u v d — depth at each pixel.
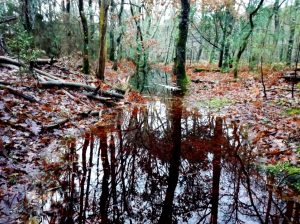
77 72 13.31
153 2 21.86
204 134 7.11
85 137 6.35
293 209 3.68
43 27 18.31
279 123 7.29
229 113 9.32
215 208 3.71
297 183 4.27
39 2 18.86
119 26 23.52
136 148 5.99
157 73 25.48
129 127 7.60
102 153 5.49
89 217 3.35
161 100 12.08
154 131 7.36
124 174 4.63
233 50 23.28
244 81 15.55
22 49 8.89
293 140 5.90
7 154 4.52
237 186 4.31
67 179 4.24
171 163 5.23
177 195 4.05
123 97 11.16
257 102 10.05
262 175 4.68
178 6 23.08
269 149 5.69
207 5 22.48
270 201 3.88
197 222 3.39
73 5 25.50
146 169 4.90
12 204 3.39
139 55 21.28
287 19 21.34
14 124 5.56
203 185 4.34
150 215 3.49
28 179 4.02
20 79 8.38
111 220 3.35
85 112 7.84
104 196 3.88
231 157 5.49
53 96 8.26
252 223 3.36
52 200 3.62
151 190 4.14
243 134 6.98
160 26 39.09
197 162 5.27
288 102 9.35
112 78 16.38
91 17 20.97
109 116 8.42
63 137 5.99
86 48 13.93
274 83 13.36
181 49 15.51
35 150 5.00
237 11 21.94
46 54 17.02
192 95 13.48
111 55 27.62
